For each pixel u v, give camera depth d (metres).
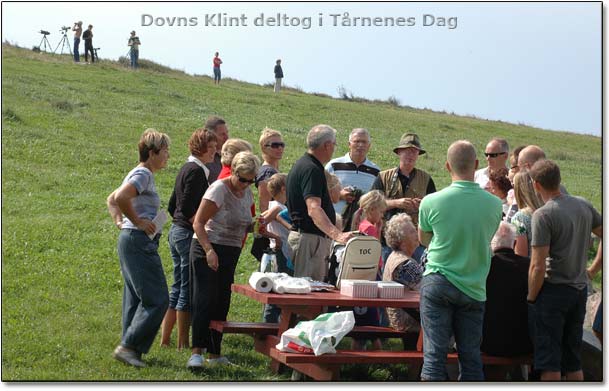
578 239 7.42
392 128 35.69
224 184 8.12
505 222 8.13
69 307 10.20
